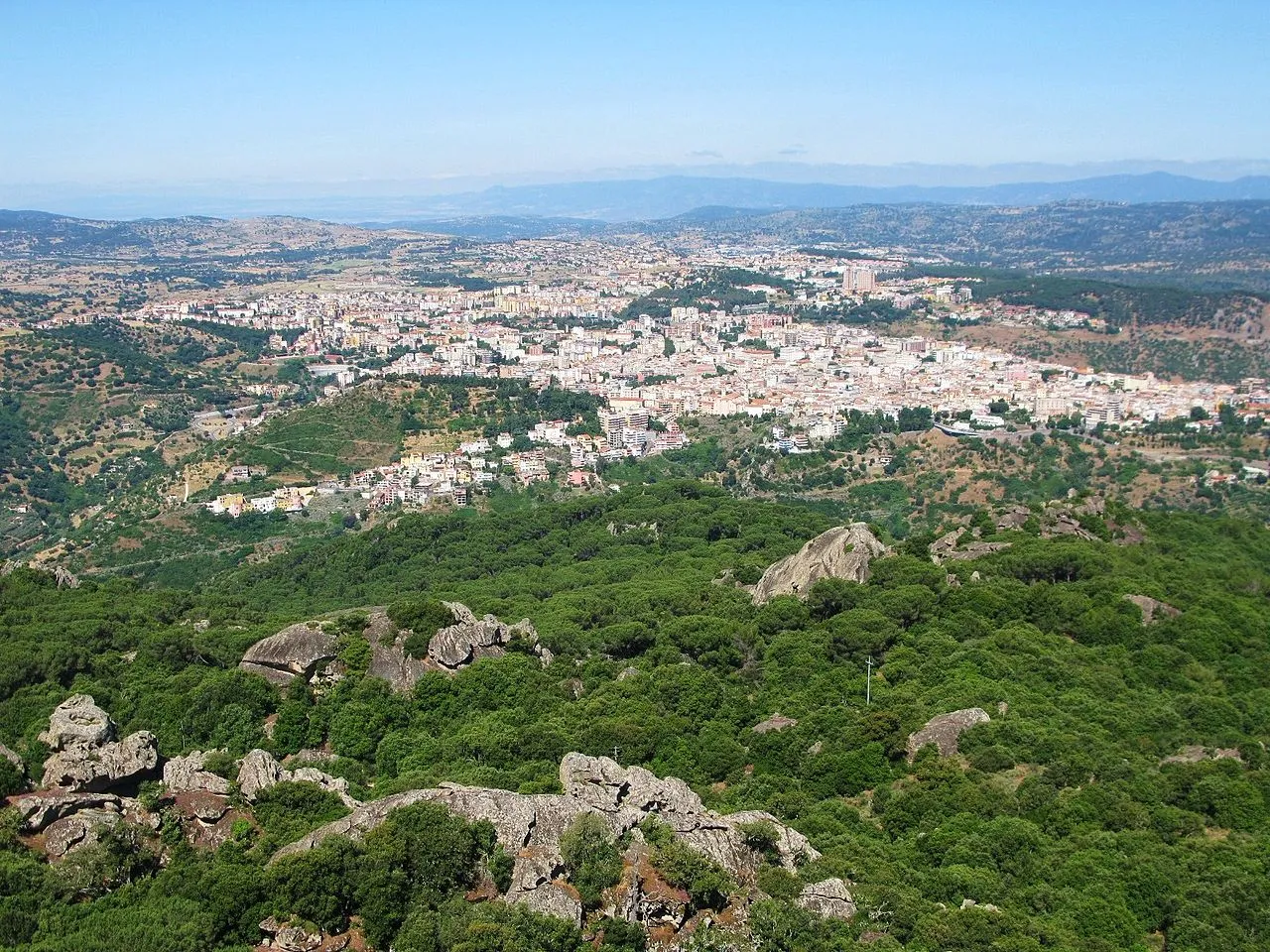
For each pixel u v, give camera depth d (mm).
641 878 72688
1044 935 73625
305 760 106062
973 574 155750
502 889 72000
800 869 78312
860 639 133750
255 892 69438
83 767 80312
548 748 105938
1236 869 80938
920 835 90750
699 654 143375
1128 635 134250
